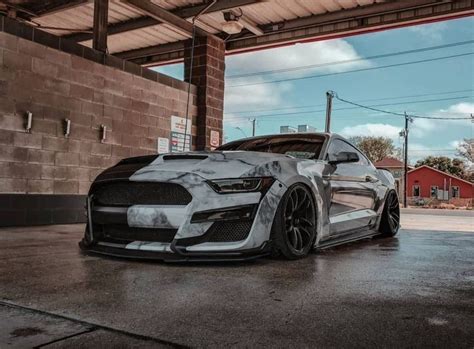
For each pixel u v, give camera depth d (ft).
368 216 15.16
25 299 7.23
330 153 13.78
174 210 9.77
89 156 22.50
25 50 19.62
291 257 10.91
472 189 148.05
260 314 6.47
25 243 14.02
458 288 8.15
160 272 9.31
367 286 8.21
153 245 10.02
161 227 9.88
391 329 5.87
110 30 30.78
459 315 6.49
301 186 11.34
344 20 28.12
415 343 5.40
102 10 23.41
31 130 19.86
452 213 76.18
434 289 8.05
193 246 9.68
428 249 13.75
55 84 20.86
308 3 26.66
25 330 5.84
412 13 26.73
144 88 25.71
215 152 11.35
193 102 29.86
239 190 9.98
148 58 36.58
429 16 26.32
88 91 22.44
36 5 27.99
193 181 9.86
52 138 20.77
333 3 26.68
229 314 6.46
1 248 12.83
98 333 5.72
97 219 10.94
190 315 6.41
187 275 9.04
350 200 14.07
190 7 27.45
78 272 9.28
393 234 17.48
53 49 20.77
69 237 15.78
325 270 9.74
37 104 20.11
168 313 6.50
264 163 10.71
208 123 30.17
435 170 150.92
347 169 14.16
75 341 5.45
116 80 23.94
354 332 5.75
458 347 5.28
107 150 23.44
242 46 32.04
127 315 6.41
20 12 28.53
